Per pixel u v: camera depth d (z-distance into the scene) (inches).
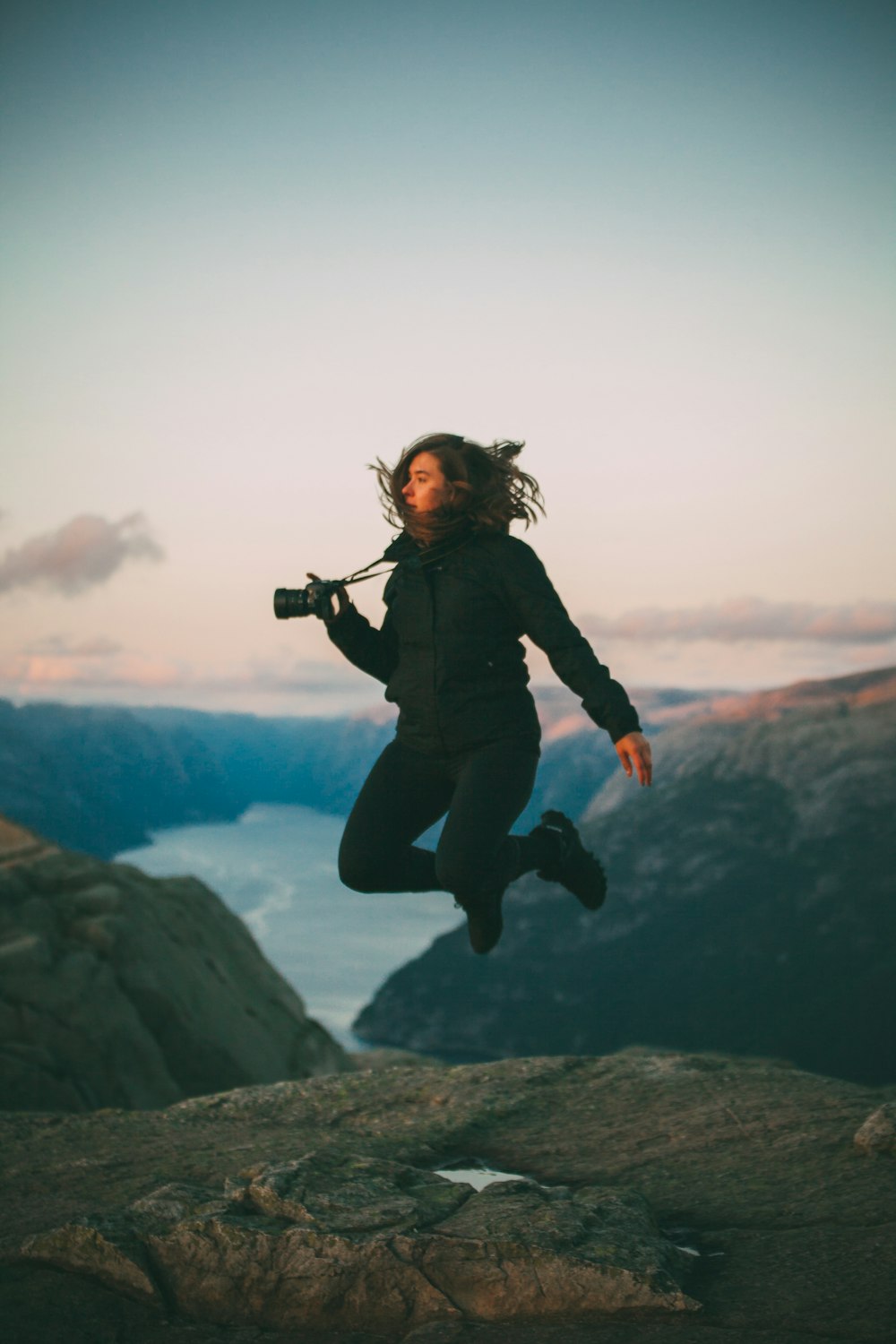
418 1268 89.9
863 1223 95.7
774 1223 99.3
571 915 6501.0
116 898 491.8
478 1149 130.5
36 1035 416.2
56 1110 389.4
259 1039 493.7
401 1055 557.3
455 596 110.2
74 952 455.5
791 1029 5064.0
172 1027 451.5
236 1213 99.0
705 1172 115.3
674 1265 90.1
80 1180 123.7
